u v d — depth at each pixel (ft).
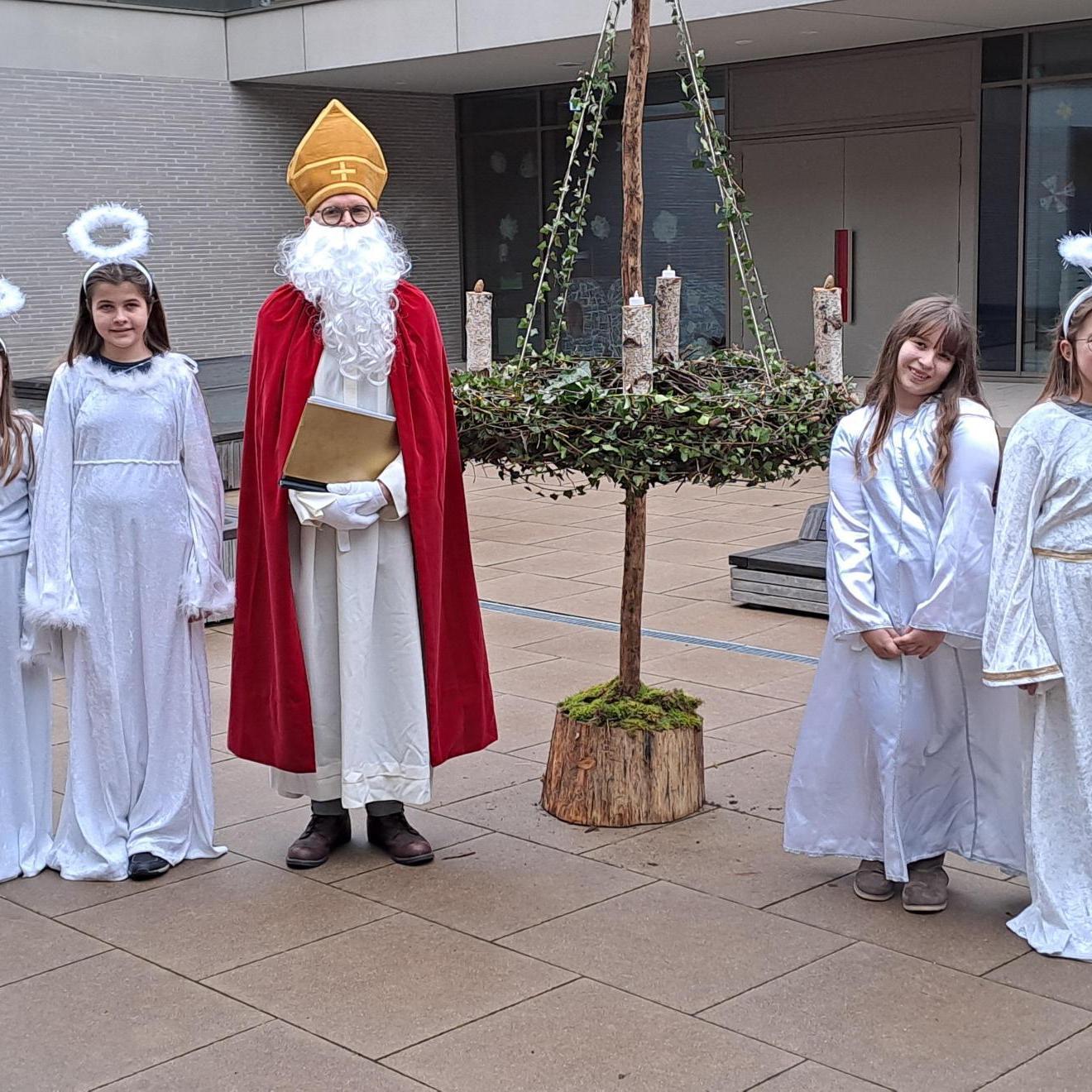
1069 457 11.42
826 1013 10.64
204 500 13.80
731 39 51.34
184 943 12.10
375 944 11.98
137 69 58.54
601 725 14.66
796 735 17.28
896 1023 10.46
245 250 62.95
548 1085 9.70
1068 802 11.70
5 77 55.21
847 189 55.72
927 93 52.75
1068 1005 10.72
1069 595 11.54
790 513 32.63
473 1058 10.07
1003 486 11.57
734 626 22.59
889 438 12.30
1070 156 49.78
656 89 60.90
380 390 13.25
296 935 12.21
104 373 13.53
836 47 53.78
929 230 53.72
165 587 13.62
